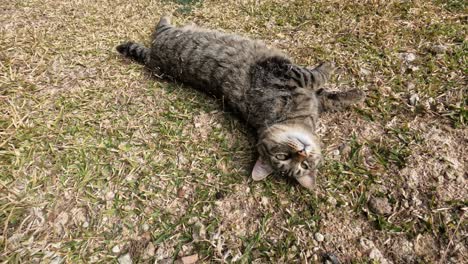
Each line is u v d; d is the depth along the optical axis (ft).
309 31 2.31
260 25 2.42
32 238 1.36
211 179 1.59
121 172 1.58
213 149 1.70
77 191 1.50
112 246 1.38
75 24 2.42
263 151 1.65
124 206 1.48
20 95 1.84
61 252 1.34
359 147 1.65
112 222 1.44
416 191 1.46
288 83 1.82
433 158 1.53
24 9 2.53
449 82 1.82
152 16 2.59
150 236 1.41
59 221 1.42
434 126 1.66
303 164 1.59
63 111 1.79
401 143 1.63
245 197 1.52
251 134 1.80
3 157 1.56
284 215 1.47
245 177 1.60
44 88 1.91
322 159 1.63
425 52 2.02
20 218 1.40
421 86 1.84
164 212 1.48
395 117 1.74
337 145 1.69
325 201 1.49
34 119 1.73
